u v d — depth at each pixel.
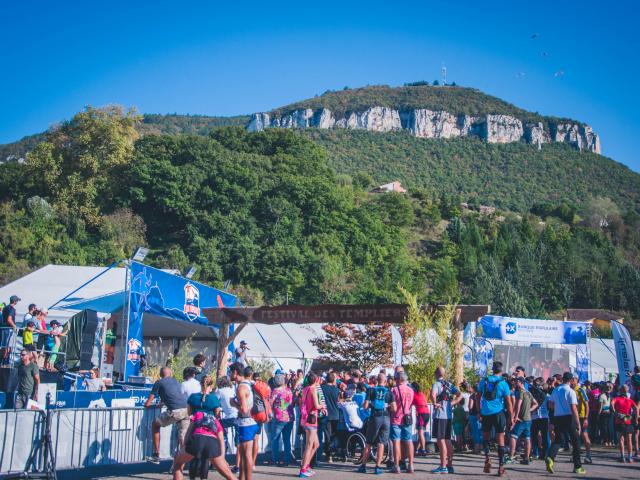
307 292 74.25
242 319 18.86
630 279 90.31
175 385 10.89
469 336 22.38
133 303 20.81
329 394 13.88
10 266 61.44
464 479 11.29
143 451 11.67
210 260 75.44
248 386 9.96
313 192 90.06
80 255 65.94
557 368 24.75
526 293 85.62
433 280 91.25
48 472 9.85
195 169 84.88
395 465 11.95
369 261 86.06
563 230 115.94
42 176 78.69
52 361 14.96
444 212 138.50
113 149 81.62
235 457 13.58
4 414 9.50
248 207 84.81
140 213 81.94
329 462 13.77
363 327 29.78
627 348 19.72
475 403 15.76
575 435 12.35
